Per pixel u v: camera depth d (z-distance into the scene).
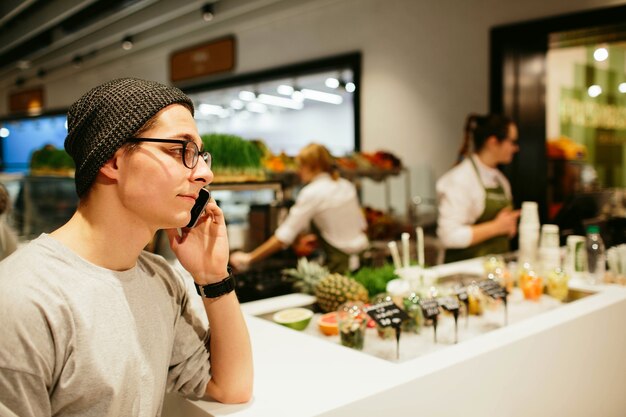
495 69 4.47
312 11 5.92
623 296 2.32
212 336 1.27
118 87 1.02
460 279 2.78
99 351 0.97
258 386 1.37
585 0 3.97
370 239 4.57
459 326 2.12
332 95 9.95
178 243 1.25
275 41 6.35
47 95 10.87
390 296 2.10
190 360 1.26
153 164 1.00
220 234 1.25
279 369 1.47
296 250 3.45
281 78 6.32
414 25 5.09
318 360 1.54
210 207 1.24
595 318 2.10
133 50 8.17
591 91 6.82
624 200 5.07
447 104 4.89
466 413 1.56
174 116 1.04
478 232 3.28
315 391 1.33
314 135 11.48
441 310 2.14
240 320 1.28
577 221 3.69
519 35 4.34
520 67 4.51
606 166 7.25
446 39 4.86
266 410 1.24
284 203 3.63
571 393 1.99
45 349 0.91
